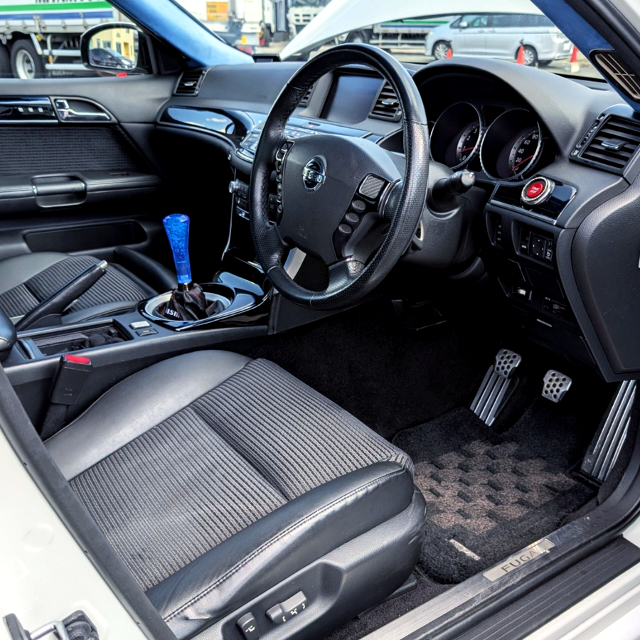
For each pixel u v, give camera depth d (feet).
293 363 5.85
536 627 3.70
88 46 8.01
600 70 3.76
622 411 5.74
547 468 5.87
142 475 3.63
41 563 1.70
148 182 8.45
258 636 2.94
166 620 2.72
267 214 4.79
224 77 7.84
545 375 6.42
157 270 7.35
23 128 7.63
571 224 4.20
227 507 3.33
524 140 4.79
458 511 5.44
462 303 6.12
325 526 3.08
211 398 4.16
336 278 4.17
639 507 4.59
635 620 3.92
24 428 1.57
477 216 4.98
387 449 3.59
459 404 6.63
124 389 4.30
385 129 5.41
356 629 4.08
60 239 7.96
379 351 6.25
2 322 4.11
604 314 4.51
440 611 3.75
